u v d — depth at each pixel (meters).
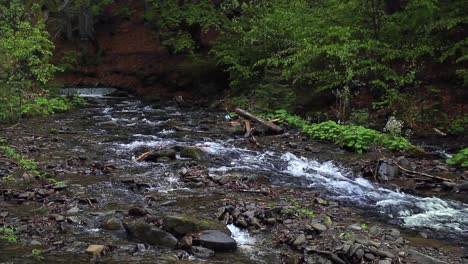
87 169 8.84
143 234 5.63
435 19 14.55
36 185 7.70
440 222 6.63
